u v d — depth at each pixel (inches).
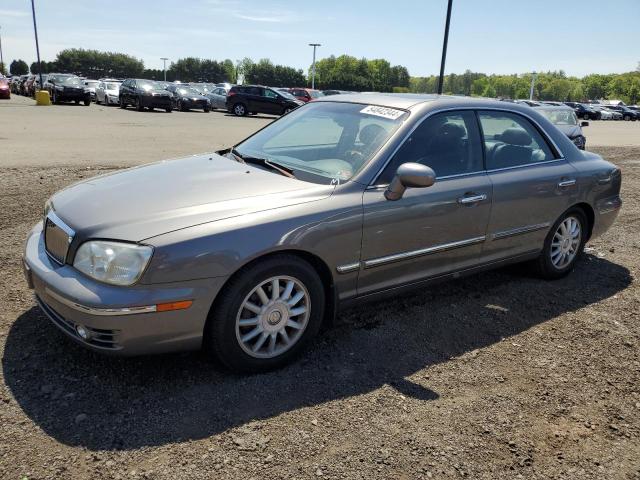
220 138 613.9
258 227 115.5
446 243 150.7
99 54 5359.3
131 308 104.7
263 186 131.0
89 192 131.1
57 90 1162.6
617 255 226.7
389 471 95.9
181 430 102.7
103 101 1306.6
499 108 169.5
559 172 177.9
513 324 156.3
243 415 108.3
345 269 131.2
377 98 163.0
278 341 126.0
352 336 143.6
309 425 106.5
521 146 173.3
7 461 92.6
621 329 156.6
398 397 117.6
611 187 198.1
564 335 151.3
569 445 106.3
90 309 104.7
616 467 101.2
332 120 159.6
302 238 120.6
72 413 105.7
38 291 119.6
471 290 179.3
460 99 161.9
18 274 168.2
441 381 125.0
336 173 137.7
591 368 134.8
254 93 1162.0
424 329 149.9
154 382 117.3
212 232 111.0
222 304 113.9
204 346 122.1
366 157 139.6
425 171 127.7
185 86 1393.9
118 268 106.0
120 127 701.9
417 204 140.2
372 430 106.3
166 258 106.4
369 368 128.5
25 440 97.7
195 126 789.9
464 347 141.6
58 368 120.0
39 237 132.5
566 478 97.6
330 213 125.3
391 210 135.4
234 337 117.0
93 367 121.2
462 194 150.2
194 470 93.2
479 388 123.3
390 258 138.9
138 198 123.6
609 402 121.0
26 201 252.5
